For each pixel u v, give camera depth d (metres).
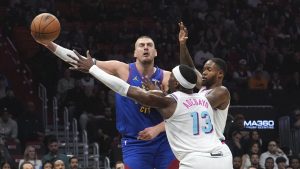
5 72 25.06
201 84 10.23
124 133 10.18
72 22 27.30
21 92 24.72
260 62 26.95
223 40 27.44
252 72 26.55
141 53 10.12
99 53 25.36
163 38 26.67
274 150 20.34
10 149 20.69
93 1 28.11
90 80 23.84
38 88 24.56
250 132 21.81
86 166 20.64
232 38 27.56
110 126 22.16
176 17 27.89
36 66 24.83
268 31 28.69
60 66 24.77
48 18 9.70
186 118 9.02
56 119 22.33
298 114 23.05
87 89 23.62
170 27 27.38
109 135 22.05
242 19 28.80
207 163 8.91
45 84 24.59
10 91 22.53
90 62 9.12
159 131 9.67
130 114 10.10
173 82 9.25
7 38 25.72
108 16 27.83
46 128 22.70
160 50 26.11
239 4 29.78
